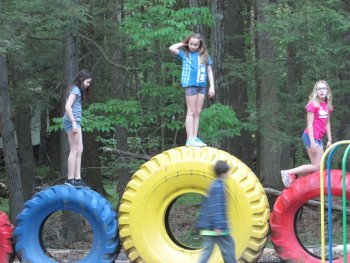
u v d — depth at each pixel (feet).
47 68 124.26
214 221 50.26
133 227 61.05
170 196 61.05
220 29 113.80
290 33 97.35
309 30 96.99
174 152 61.11
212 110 98.94
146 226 61.05
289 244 61.46
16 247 64.75
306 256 61.05
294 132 108.88
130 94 127.24
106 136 155.33
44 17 101.96
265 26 99.35
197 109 64.49
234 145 141.90
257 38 118.83
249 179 59.31
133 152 122.42
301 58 101.35
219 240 50.57
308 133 62.80
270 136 105.40
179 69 104.88
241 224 58.80
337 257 70.23
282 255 61.57
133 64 117.39
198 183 59.72
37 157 242.58
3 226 64.69
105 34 120.06
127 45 114.11
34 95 126.93
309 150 63.31
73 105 64.80
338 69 104.53
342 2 107.04
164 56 109.40
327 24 97.91
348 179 59.16
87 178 145.79
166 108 106.93
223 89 120.37
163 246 60.80
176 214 131.64
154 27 101.71
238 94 127.85
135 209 61.05
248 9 153.69
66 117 64.90
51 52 120.57
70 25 105.91
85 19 106.52
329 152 55.47
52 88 127.85
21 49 102.37
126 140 118.01
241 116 126.82
